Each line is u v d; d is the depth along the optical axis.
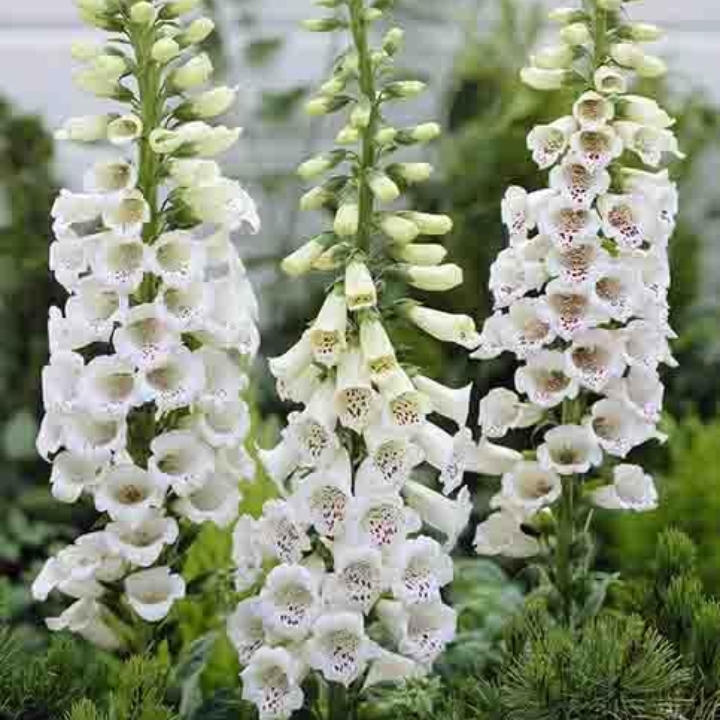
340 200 1.33
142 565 1.38
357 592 1.33
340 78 1.33
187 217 1.38
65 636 1.43
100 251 1.36
